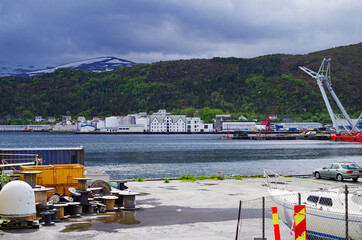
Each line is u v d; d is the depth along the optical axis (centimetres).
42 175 2039
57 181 2069
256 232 1625
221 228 1691
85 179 1952
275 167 6038
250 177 3678
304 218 1218
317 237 1516
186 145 13562
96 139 19825
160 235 1562
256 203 2247
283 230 1678
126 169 5716
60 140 18488
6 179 1919
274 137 19762
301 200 1661
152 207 2147
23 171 1894
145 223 1766
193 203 2272
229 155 8719
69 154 2764
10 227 1598
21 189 1589
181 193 2634
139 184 3108
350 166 3316
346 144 14338
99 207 2011
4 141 17225
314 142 16325
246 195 2553
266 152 9788
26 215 1585
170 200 2369
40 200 1759
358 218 1393
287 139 19788
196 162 6912
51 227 1661
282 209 1697
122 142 16088
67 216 1848
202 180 3391
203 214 1970
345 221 1373
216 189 2822
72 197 1983
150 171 5456
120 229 1652
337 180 3359
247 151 10194
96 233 1575
